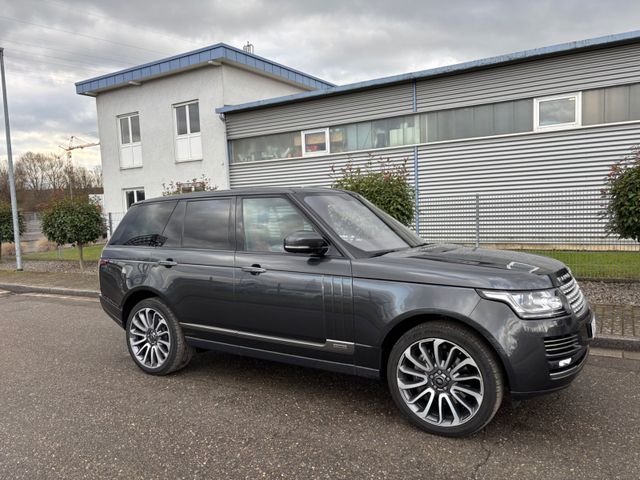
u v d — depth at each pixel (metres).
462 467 2.84
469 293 3.09
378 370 3.41
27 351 5.62
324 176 14.44
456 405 3.23
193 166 16.80
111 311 4.97
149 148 17.73
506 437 3.18
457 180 12.38
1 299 9.72
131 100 17.95
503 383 3.08
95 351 5.53
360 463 2.92
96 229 12.69
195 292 4.27
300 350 3.76
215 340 4.25
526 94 11.33
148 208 4.98
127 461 3.03
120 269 4.83
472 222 9.73
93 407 3.90
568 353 3.05
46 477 2.88
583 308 3.38
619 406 3.62
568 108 10.96
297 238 3.56
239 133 15.87
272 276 3.83
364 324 3.41
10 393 4.27
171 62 16.28
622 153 10.55
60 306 8.52
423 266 3.32
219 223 4.35
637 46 10.15
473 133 12.08
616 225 7.14
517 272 3.13
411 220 8.95
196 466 2.95
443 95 12.34
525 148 11.51
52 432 3.47
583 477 2.70
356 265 3.49
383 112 13.21
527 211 9.32
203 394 4.11
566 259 8.66
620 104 10.45
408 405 3.31
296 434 3.33
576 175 11.03
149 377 4.60
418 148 12.82
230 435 3.35
